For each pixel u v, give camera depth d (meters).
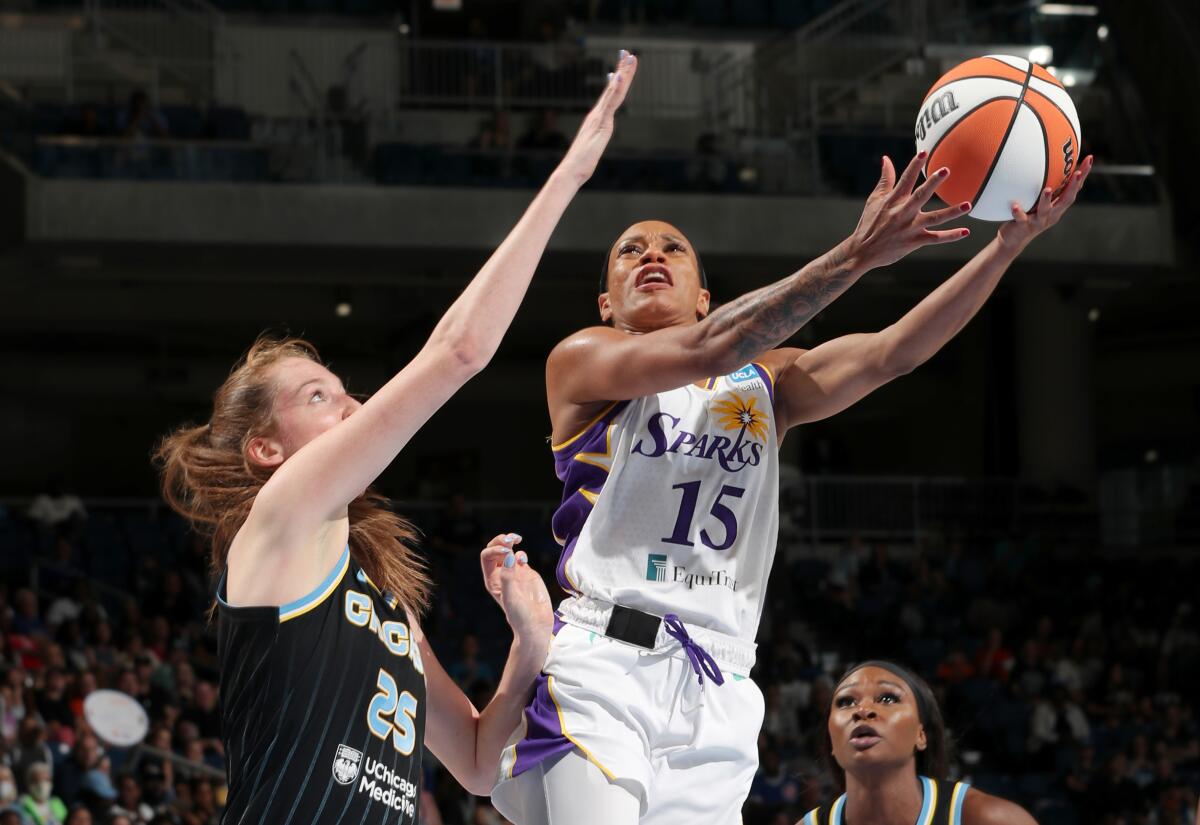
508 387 23.39
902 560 18.75
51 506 17.53
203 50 19.59
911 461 25.45
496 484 24.91
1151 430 25.80
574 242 17.25
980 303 2.81
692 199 17.47
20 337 22.83
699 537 2.82
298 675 2.21
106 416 24.91
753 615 2.86
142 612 15.59
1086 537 19.80
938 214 2.36
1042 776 14.67
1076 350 20.22
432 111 19.20
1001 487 20.03
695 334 2.60
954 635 17.42
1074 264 18.17
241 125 17.94
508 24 22.88
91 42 19.08
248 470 2.42
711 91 20.12
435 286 20.19
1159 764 14.31
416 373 2.18
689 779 2.76
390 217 17.11
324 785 2.20
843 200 17.69
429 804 10.54
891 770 3.57
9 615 13.72
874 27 19.83
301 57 20.20
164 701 12.55
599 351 2.77
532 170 17.75
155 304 20.61
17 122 16.89
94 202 16.45
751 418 2.89
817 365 2.96
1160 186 18.31
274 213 16.84
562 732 2.72
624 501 2.84
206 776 11.44
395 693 2.33
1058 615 18.05
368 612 2.34
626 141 19.39
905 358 2.85
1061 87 2.87
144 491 25.00
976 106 2.80
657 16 21.48
